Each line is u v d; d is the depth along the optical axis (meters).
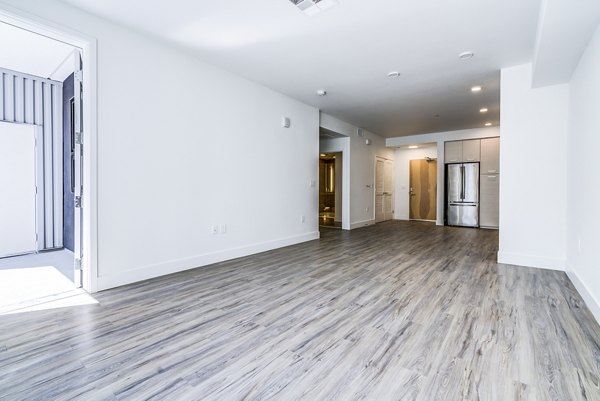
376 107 5.34
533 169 3.48
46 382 1.40
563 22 2.15
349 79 4.02
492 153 6.89
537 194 3.46
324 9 2.46
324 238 5.61
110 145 2.69
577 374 1.45
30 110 4.23
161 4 2.41
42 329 1.93
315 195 5.47
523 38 2.88
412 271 3.32
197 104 3.42
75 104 2.67
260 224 4.31
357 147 7.04
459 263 3.68
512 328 1.94
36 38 3.18
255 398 1.30
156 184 3.05
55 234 4.47
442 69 3.67
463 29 2.73
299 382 1.41
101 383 1.39
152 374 1.46
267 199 4.41
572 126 3.05
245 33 2.85
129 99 2.82
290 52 3.26
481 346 1.72
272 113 4.46
